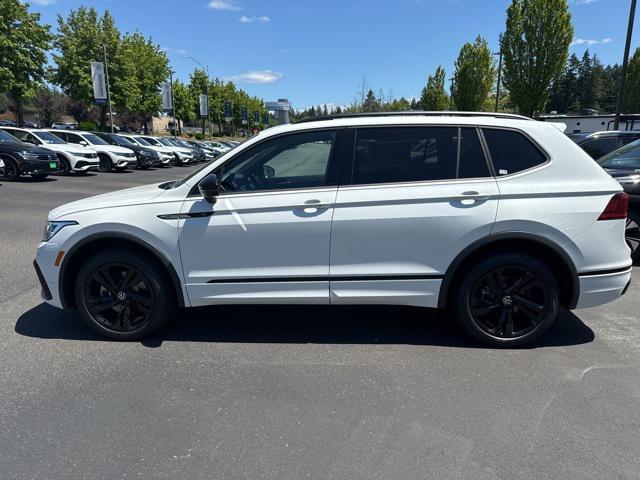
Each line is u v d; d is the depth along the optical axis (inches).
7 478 90.0
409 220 135.0
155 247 140.4
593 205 134.6
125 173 809.5
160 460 95.4
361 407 114.0
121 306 147.6
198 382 125.3
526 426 106.4
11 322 163.6
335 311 178.2
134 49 1673.2
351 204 136.1
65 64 1371.8
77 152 689.0
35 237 293.3
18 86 1171.9
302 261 139.4
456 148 138.4
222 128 3272.6
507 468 93.2
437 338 153.3
